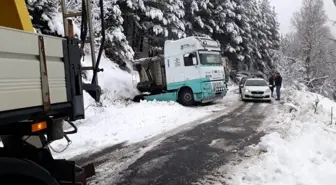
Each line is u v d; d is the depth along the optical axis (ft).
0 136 9.35
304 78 146.51
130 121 38.01
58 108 9.29
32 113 8.33
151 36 86.84
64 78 9.62
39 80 8.52
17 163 7.95
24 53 7.98
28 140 9.71
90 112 39.81
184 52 55.16
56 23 43.60
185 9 100.73
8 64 7.53
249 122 37.42
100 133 31.55
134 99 60.34
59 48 9.40
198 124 36.40
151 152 24.41
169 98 57.67
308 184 16.34
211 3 111.65
